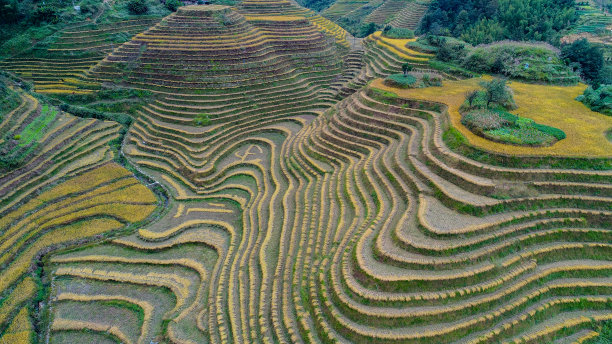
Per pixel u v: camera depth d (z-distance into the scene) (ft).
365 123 127.13
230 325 77.30
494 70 155.84
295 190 115.03
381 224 86.58
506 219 81.20
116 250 100.17
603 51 171.94
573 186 86.12
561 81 141.08
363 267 75.00
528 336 65.82
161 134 152.56
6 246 97.66
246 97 171.83
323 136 131.75
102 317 83.15
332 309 71.36
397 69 173.47
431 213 83.87
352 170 111.34
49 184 120.16
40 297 87.04
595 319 68.39
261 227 103.55
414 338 64.69
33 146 128.67
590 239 80.07
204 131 152.15
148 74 176.55
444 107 118.62
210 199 121.90
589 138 97.25
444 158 96.94
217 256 98.48
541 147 93.86
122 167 132.98
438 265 73.72
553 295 72.54
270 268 88.17
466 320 66.85
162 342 77.46
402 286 71.15
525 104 119.75
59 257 97.35
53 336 79.87
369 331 66.44
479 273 72.33
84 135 144.36
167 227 107.76
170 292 88.84
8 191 113.80
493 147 94.22
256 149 147.23
